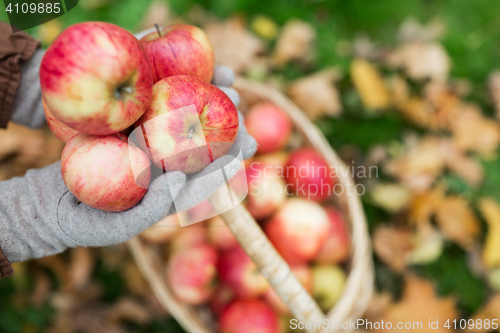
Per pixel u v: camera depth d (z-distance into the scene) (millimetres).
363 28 998
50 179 552
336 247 704
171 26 577
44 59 467
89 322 806
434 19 997
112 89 472
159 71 548
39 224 530
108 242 528
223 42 937
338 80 953
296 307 616
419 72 942
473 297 802
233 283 689
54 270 824
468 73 957
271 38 986
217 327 708
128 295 833
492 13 991
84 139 496
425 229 824
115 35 472
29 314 807
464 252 826
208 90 519
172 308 673
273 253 593
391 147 896
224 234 701
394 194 844
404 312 774
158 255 722
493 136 887
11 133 822
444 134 898
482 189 859
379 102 918
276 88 922
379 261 835
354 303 677
